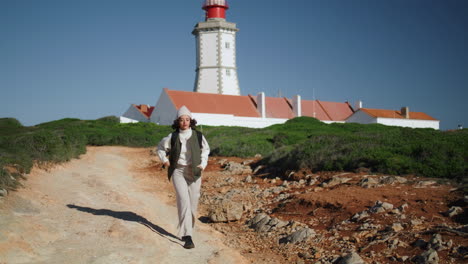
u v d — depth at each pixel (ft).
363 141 43.42
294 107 175.83
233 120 154.51
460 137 41.39
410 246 17.85
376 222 21.34
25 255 15.14
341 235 20.83
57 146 46.39
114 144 90.38
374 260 17.13
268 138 77.82
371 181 30.40
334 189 30.17
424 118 180.24
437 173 30.35
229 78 178.91
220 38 177.06
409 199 24.43
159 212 27.81
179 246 19.54
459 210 21.15
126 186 38.55
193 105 153.99
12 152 37.24
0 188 23.77
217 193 36.78
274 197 32.55
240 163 53.36
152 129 116.67
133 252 17.19
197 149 19.26
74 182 35.29
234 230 24.98
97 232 19.42
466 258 15.75
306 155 41.24
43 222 19.71
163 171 52.49
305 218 25.05
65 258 15.51
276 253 19.97
